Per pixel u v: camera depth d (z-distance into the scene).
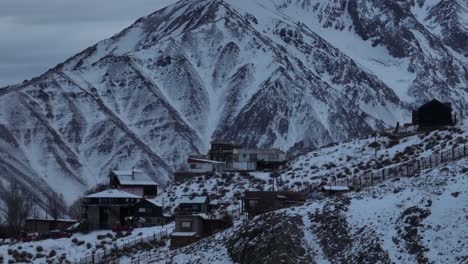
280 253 103.38
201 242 122.31
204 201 154.62
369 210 109.25
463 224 97.50
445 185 108.56
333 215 110.69
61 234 153.75
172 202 172.88
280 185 167.75
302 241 106.88
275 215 114.31
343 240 104.69
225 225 132.75
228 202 159.62
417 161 142.75
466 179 108.75
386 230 102.75
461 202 101.69
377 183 132.38
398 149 170.88
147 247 134.12
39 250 140.88
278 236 106.31
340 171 167.25
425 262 93.88
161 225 152.50
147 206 158.38
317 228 110.19
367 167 164.75
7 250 139.75
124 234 147.38
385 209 107.88
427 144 168.25
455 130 172.00
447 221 99.12
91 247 141.50
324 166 173.62
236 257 109.44
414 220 101.38
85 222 157.12
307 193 145.12
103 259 130.75
